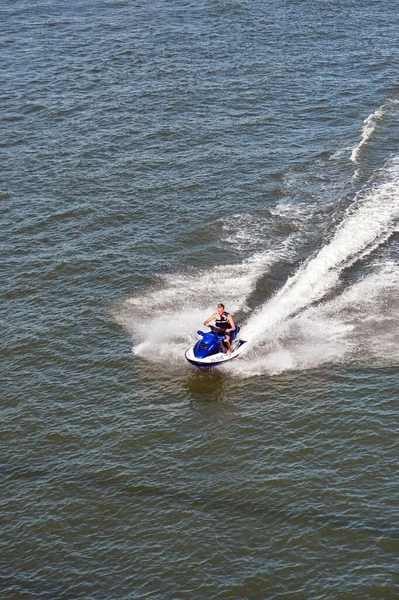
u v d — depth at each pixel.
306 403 37.19
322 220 52.38
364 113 67.12
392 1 94.19
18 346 41.50
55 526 31.34
